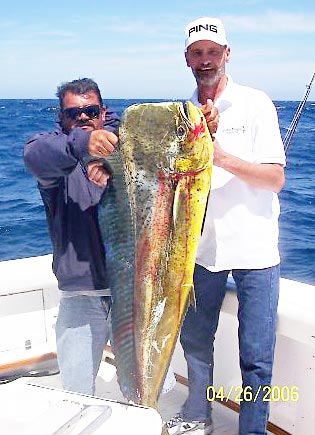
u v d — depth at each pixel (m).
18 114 51.25
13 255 9.24
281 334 2.96
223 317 3.34
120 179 2.25
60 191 2.64
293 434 3.04
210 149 2.12
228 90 2.83
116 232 2.32
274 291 2.84
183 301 2.23
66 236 2.65
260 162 2.71
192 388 3.13
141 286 2.28
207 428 3.14
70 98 2.50
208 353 3.12
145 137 2.16
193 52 2.84
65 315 2.74
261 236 2.82
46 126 35.78
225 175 2.82
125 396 2.42
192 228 2.16
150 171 2.17
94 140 2.14
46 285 3.88
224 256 2.86
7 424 1.87
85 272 2.64
